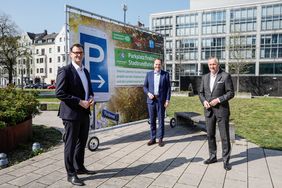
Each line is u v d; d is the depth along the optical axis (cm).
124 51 788
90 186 423
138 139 738
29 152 602
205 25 5653
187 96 2812
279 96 3139
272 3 5047
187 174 482
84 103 430
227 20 5438
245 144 694
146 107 890
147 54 888
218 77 511
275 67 5100
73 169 437
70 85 435
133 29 827
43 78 8481
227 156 514
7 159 530
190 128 911
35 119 1100
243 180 461
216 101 502
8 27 4469
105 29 714
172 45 5959
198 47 5731
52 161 538
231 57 4431
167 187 427
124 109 794
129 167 512
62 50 8181
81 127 459
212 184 441
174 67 5944
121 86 781
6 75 6400
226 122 512
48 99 2409
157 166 520
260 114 1316
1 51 4481
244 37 4541
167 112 1388
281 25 5019
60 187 418
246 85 3309
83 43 645
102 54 704
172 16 5947
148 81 683
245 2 5612
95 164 525
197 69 5766
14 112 620
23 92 798
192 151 625
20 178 450
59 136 761
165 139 745
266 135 812
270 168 520
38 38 8781
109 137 761
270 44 5112
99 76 698
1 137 584
